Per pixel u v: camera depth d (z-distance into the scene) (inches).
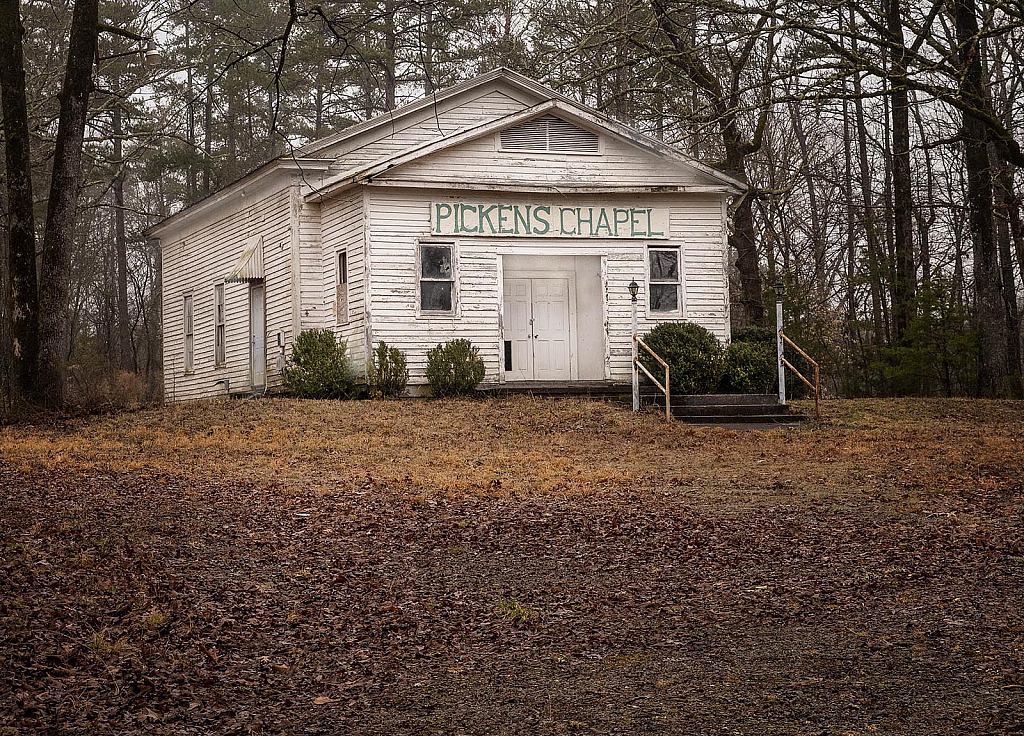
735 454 737.0
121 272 2180.1
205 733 267.1
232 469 663.8
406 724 275.0
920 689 285.6
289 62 1776.6
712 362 971.3
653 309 1037.8
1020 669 298.4
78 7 915.4
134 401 1096.2
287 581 418.3
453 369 965.2
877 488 609.9
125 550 444.8
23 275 902.4
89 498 550.9
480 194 999.0
